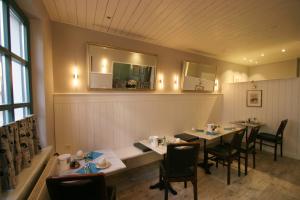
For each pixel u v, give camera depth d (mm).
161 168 2217
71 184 1205
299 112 3627
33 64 1884
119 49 2945
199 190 2393
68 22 2477
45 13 2004
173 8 2061
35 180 1395
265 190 2385
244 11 2115
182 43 3453
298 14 2180
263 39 3164
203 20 2377
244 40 3244
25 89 1786
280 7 2012
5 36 1353
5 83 1363
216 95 4762
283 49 3873
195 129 3617
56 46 2447
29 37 1851
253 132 2957
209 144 4477
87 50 2635
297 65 4973
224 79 5172
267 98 4164
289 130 3771
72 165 1836
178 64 3934
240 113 4691
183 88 4008
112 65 2887
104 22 2471
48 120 2062
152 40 3264
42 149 1886
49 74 2191
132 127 3082
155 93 3389
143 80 3295
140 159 3189
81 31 2635
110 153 2312
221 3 1938
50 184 1179
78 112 2557
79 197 1250
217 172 2938
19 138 1362
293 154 3691
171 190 2326
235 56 4598
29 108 1821
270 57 4699
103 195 1292
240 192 2338
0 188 1044
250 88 4473
